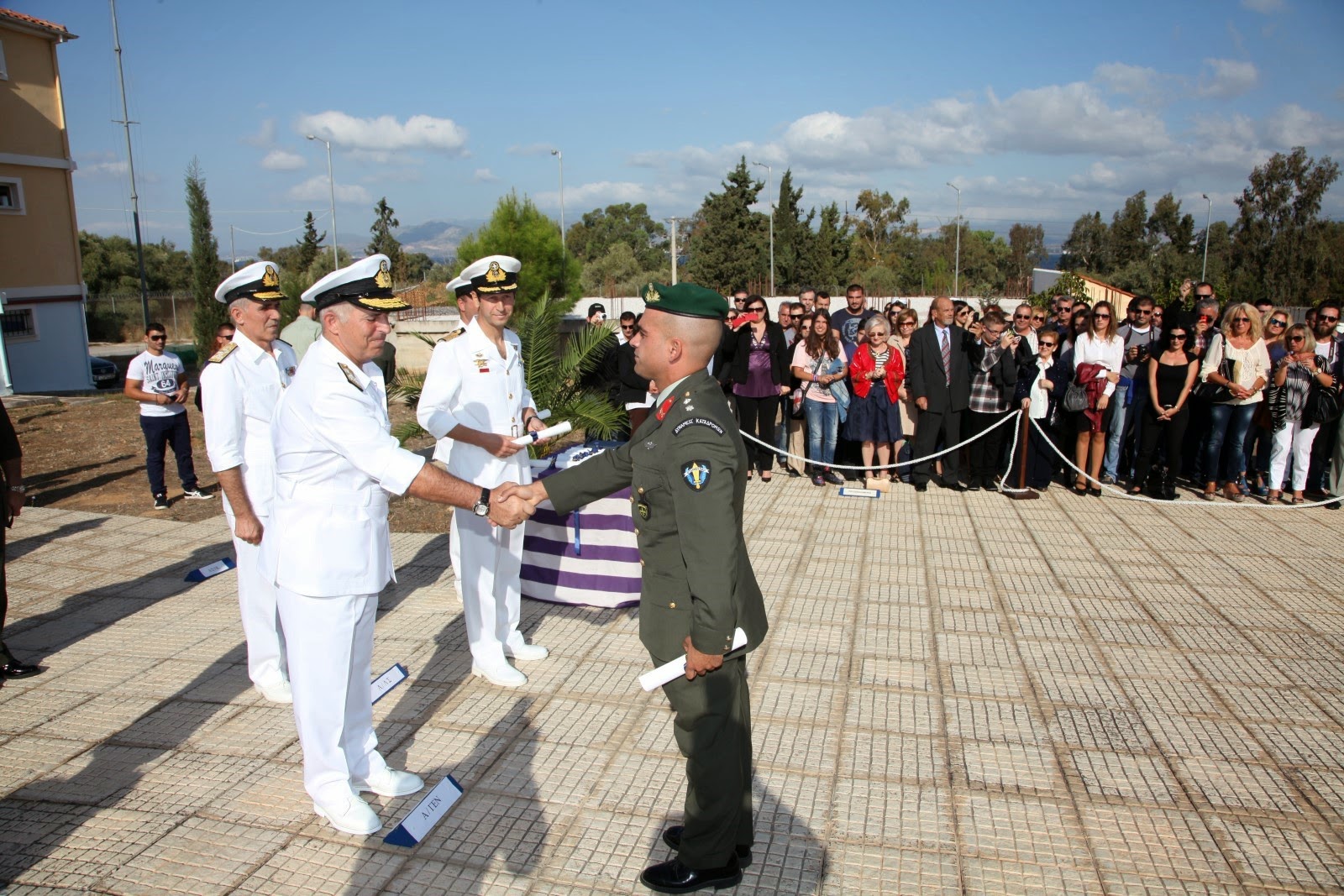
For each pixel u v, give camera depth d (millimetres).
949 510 7605
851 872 2920
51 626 5145
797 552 6418
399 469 2965
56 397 17281
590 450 5492
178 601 5566
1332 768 3576
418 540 6875
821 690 4219
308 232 58906
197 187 26172
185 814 3273
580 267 32312
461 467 4258
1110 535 6836
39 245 22906
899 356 8219
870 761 3598
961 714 3996
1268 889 2854
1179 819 3229
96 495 8727
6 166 21984
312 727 3127
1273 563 6141
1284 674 4414
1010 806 3299
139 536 7094
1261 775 3520
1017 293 43906
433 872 2941
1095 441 8023
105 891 2844
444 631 5004
